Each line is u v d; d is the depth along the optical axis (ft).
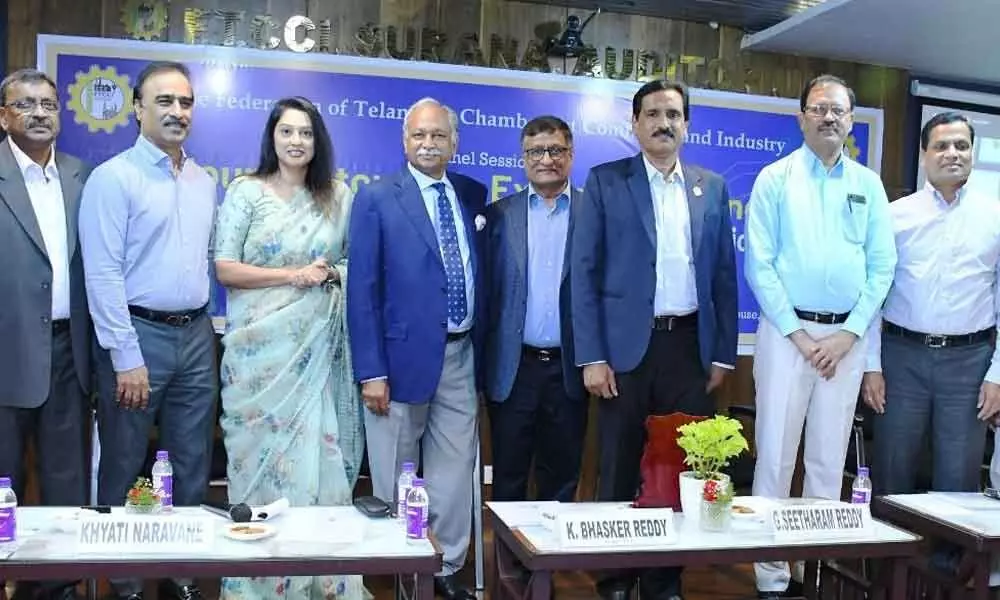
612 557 6.50
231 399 8.57
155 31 12.22
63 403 8.82
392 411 9.16
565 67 13.44
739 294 13.99
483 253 10.04
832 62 14.84
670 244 9.16
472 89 12.79
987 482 11.93
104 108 11.80
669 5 13.25
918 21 12.60
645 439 9.29
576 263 9.27
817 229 9.36
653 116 9.04
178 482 9.12
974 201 10.27
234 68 12.09
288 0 12.59
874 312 9.39
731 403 14.52
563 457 10.43
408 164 9.51
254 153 12.19
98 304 8.45
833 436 9.51
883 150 15.30
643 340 9.00
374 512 7.07
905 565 7.23
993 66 14.99
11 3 11.93
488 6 13.21
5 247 8.41
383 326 9.12
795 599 8.86
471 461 9.70
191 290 8.95
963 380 10.12
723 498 7.07
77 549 5.94
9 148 8.62
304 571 5.98
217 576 5.89
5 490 6.11
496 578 7.57
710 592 10.61
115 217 8.49
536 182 10.11
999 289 10.22
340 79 12.39
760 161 13.96
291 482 8.43
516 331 9.93
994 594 8.85
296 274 8.53
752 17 13.73
